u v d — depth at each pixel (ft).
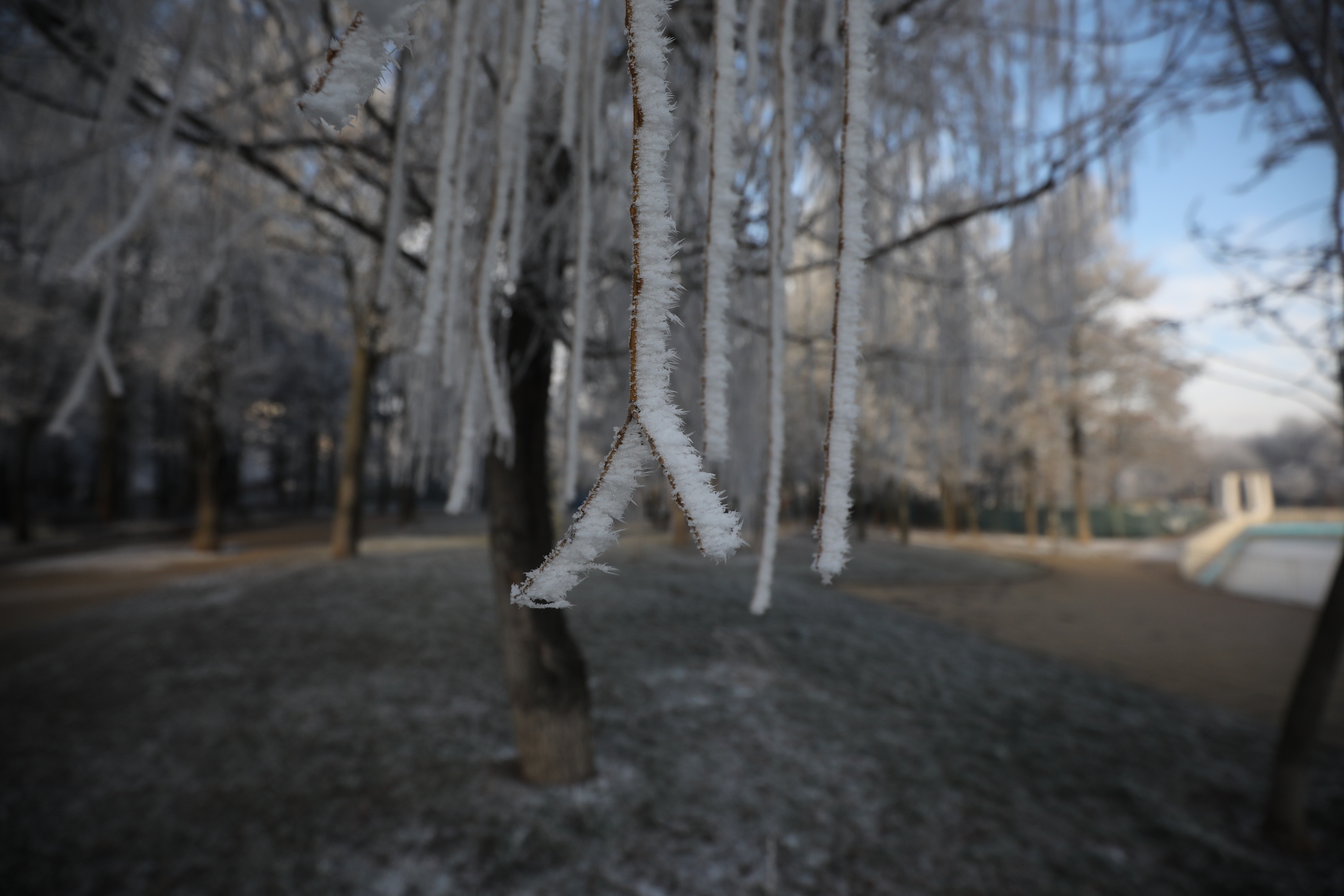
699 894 10.48
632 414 0.95
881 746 16.01
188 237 7.58
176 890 10.38
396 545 50.75
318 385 73.41
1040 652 28.58
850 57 1.61
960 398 8.89
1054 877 11.85
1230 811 14.70
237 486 90.94
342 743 14.56
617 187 7.07
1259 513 130.31
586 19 3.23
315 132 6.58
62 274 5.53
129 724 15.88
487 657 19.69
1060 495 95.61
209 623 23.79
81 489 108.37
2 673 19.67
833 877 11.19
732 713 16.84
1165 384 76.28
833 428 1.48
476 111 5.93
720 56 1.65
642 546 40.19
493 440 7.66
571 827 11.61
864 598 37.40
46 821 12.14
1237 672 26.94
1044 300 8.64
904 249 7.97
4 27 5.77
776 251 2.22
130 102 5.27
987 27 7.71
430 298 2.44
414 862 10.82
